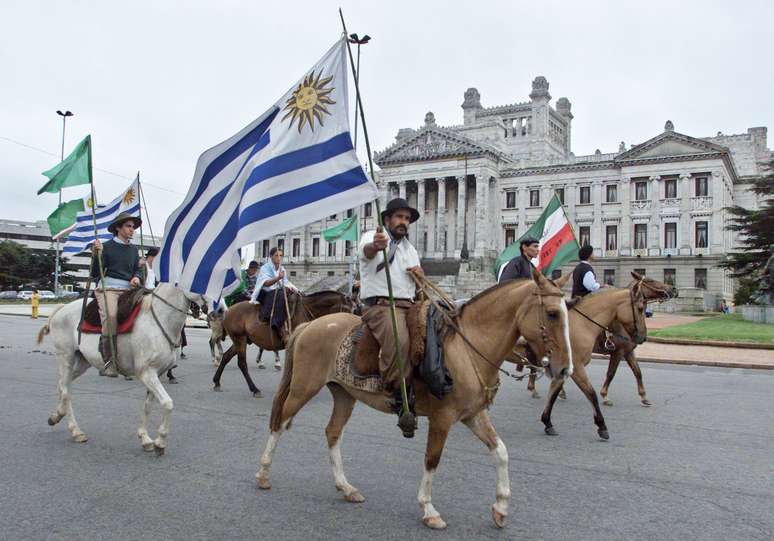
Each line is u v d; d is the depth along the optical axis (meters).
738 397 12.72
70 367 8.65
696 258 70.69
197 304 8.42
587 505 6.15
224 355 12.91
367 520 5.71
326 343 6.38
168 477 6.92
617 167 76.50
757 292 47.69
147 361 7.89
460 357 5.65
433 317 5.80
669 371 17.50
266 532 5.39
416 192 91.44
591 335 9.49
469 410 5.65
